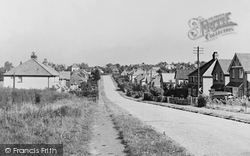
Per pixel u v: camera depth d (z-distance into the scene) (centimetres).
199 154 1079
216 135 1500
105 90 10362
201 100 3700
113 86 11788
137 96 7519
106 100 5922
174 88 6612
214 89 5069
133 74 13850
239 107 3212
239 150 1159
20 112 1563
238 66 4356
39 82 5475
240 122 2088
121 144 1219
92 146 1177
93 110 2742
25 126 1226
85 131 1432
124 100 6412
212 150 1151
